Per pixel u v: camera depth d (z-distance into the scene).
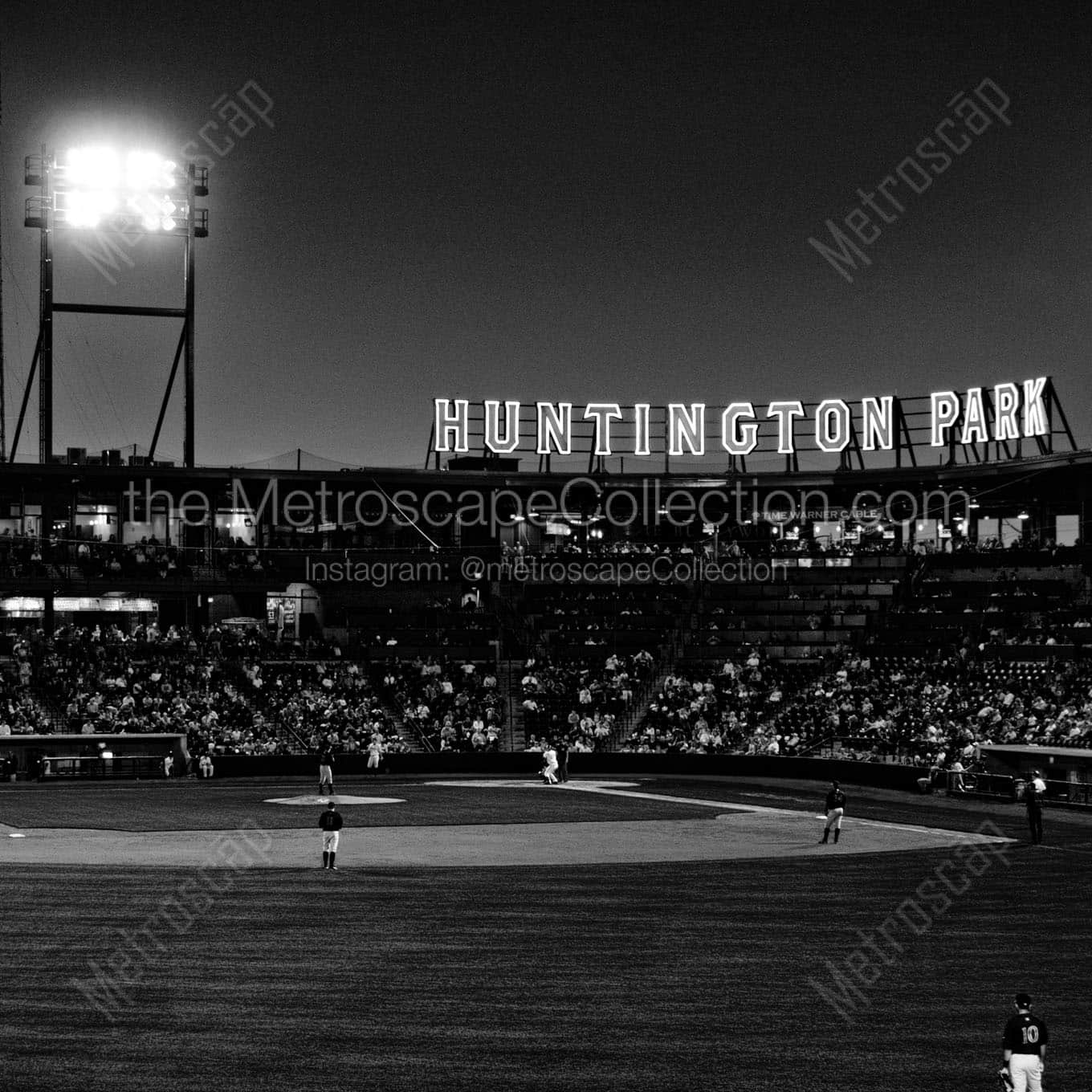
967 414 87.00
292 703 77.38
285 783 66.06
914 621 84.38
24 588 81.44
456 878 35.53
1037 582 85.19
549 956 27.36
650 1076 20.77
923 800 58.00
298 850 39.84
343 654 85.69
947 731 67.56
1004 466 84.38
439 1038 22.38
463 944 28.30
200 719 73.75
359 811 50.91
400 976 25.84
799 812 52.03
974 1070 21.09
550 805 53.75
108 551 87.31
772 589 90.19
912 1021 23.45
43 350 89.06
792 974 26.25
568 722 78.81
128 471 84.69
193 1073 20.78
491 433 91.00
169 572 86.94
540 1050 21.84
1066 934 29.55
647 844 42.22
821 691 78.25
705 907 32.06
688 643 86.38
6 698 72.56
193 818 47.88
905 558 91.31
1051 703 67.50
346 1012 23.70
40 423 88.94
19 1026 22.81
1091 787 53.75
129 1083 20.33
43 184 87.88
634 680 82.31
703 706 78.38
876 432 89.88
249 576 88.88
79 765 68.81
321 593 91.44
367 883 34.53
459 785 64.31
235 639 85.00
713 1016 23.62
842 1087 20.38
